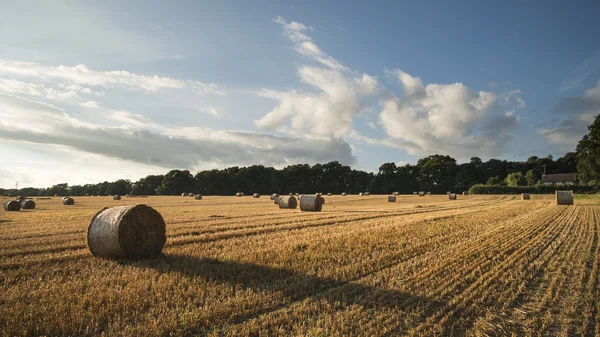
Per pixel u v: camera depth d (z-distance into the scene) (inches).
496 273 343.3
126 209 427.8
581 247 470.6
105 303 252.7
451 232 597.6
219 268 350.0
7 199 2468.0
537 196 2556.6
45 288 286.0
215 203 1945.1
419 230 618.2
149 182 5315.0
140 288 280.5
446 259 396.5
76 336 205.8
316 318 233.1
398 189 4778.5
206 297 263.1
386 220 815.1
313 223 746.2
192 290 277.3
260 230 634.8
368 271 347.3
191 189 4879.4
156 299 260.5
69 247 475.8
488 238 537.6
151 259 410.0
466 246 473.4
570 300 275.6
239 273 335.6
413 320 236.1
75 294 268.7
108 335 203.2
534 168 4532.5
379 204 1804.9
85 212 1168.2
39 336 205.9
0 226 709.3
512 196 2669.8
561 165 4525.1
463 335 218.7
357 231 608.7
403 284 306.8
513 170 4776.1
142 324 218.8
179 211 1196.5
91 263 387.5
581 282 318.7
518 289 297.9
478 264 377.7
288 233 598.5
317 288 294.8
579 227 665.6
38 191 5492.1
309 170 5088.6
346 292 282.5
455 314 249.1
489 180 4212.6
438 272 346.6
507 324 234.4
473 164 4936.0
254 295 268.4
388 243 491.8
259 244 488.1
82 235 576.7
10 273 335.0
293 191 4970.5
